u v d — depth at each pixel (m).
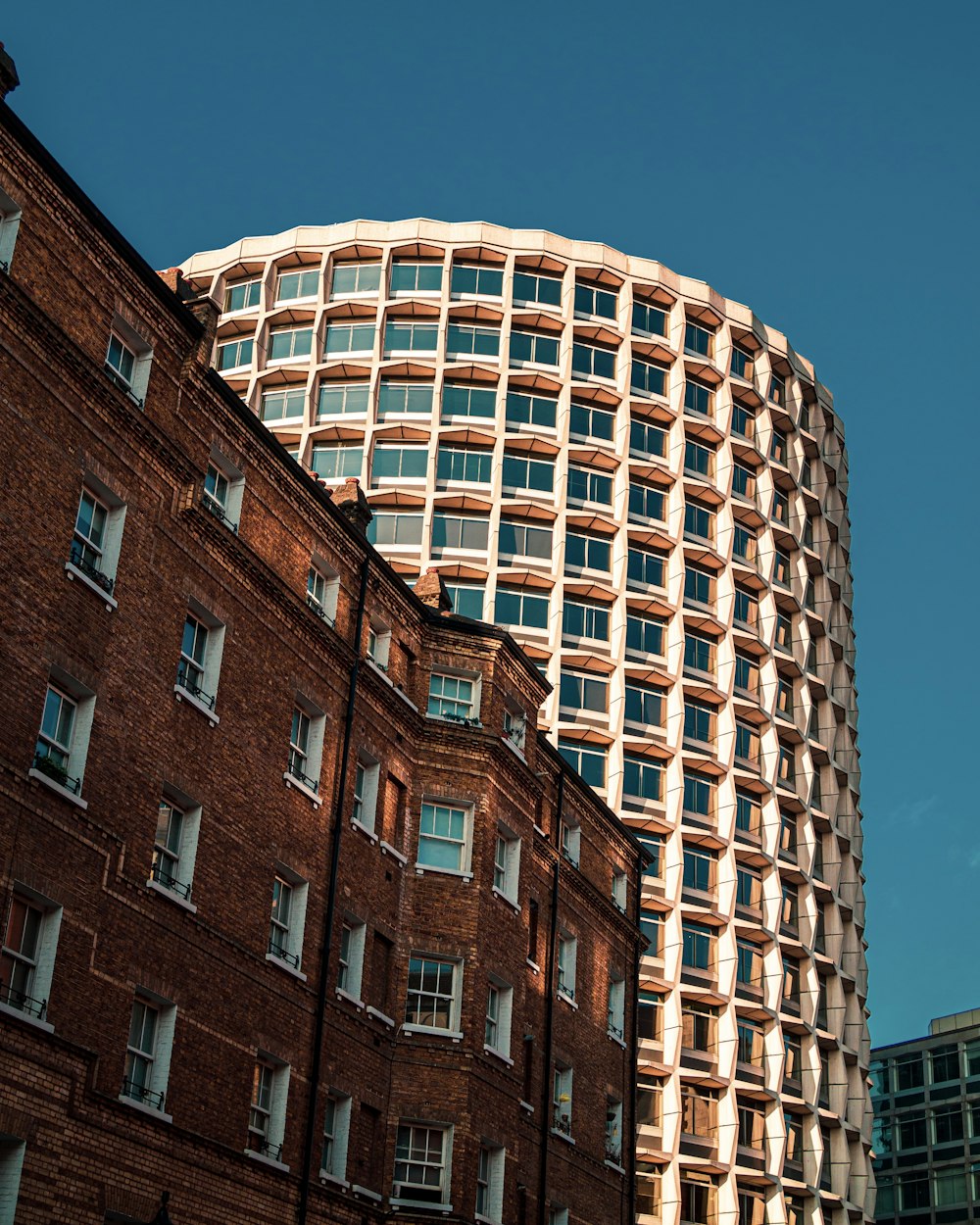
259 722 34.53
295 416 97.25
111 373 30.47
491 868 42.00
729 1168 85.62
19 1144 25.59
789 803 101.31
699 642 99.81
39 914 27.25
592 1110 49.34
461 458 96.06
